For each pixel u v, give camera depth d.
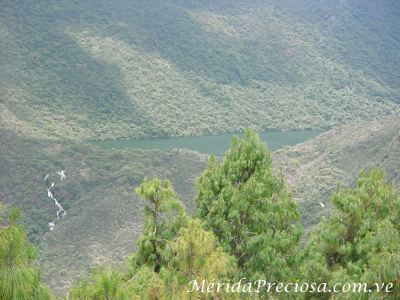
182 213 15.37
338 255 17.12
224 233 16.39
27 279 6.85
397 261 13.02
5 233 6.98
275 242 16.12
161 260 14.41
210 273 10.95
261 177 17.47
